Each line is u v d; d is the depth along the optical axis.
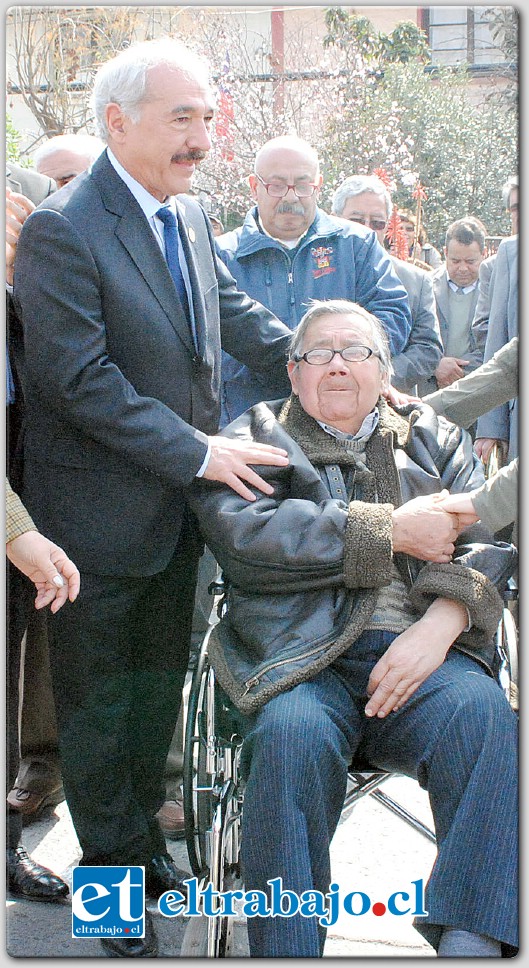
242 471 2.24
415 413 2.49
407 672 2.09
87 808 2.40
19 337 2.32
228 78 5.56
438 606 2.18
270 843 1.90
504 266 3.44
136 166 2.24
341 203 3.66
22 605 2.41
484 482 2.42
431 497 2.23
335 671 2.22
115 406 2.18
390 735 2.14
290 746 1.94
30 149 6.34
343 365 2.32
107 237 2.22
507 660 2.20
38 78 6.44
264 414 2.41
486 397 2.91
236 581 2.21
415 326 3.62
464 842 1.91
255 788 1.94
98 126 2.27
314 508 2.20
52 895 2.52
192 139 2.21
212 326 2.43
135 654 2.54
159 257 2.28
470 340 4.03
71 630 2.35
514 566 2.25
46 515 2.32
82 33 6.43
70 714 2.39
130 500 2.30
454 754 2.01
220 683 2.12
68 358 2.17
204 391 2.39
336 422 2.37
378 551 2.12
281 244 3.11
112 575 2.31
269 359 2.67
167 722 2.56
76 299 2.17
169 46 2.23
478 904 1.88
